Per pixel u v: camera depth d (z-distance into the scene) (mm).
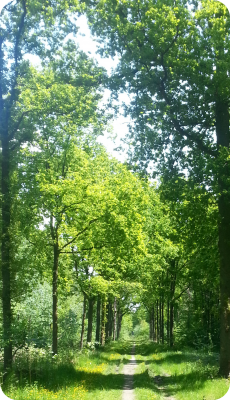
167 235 30812
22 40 17625
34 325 20141
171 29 15078
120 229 22016
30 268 23859
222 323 16359
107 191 21594
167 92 16531
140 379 16281
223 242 16859
